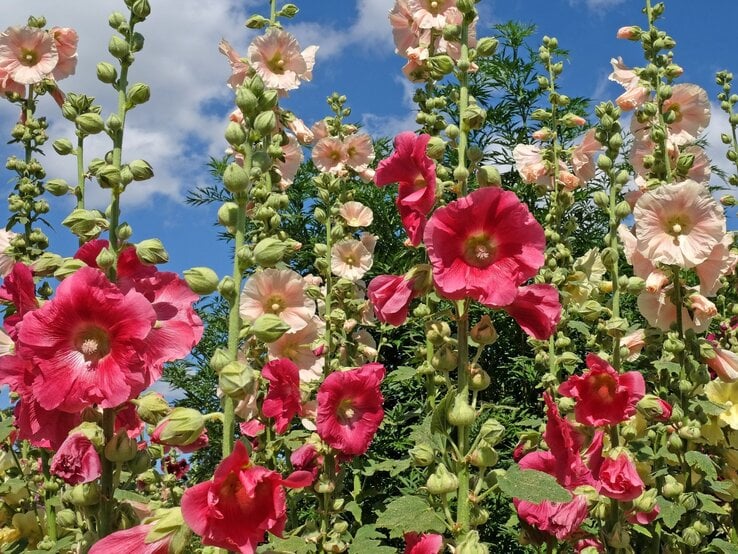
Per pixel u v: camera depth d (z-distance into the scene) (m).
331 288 1.45
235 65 1.33
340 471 1.30
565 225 1.45
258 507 0.69
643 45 1.28
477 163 0.91
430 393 1.25
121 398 0.74
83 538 0.80
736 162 1.37
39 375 0.75
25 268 0.83
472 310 2.53
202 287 0.74
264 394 1.25
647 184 1.17
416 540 0.90
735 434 1.16
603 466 0.99
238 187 0.75
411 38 1.30
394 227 3.14
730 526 1.18
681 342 1.08
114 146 0.85
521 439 1.09
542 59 1.48
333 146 1.67
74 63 1.29
